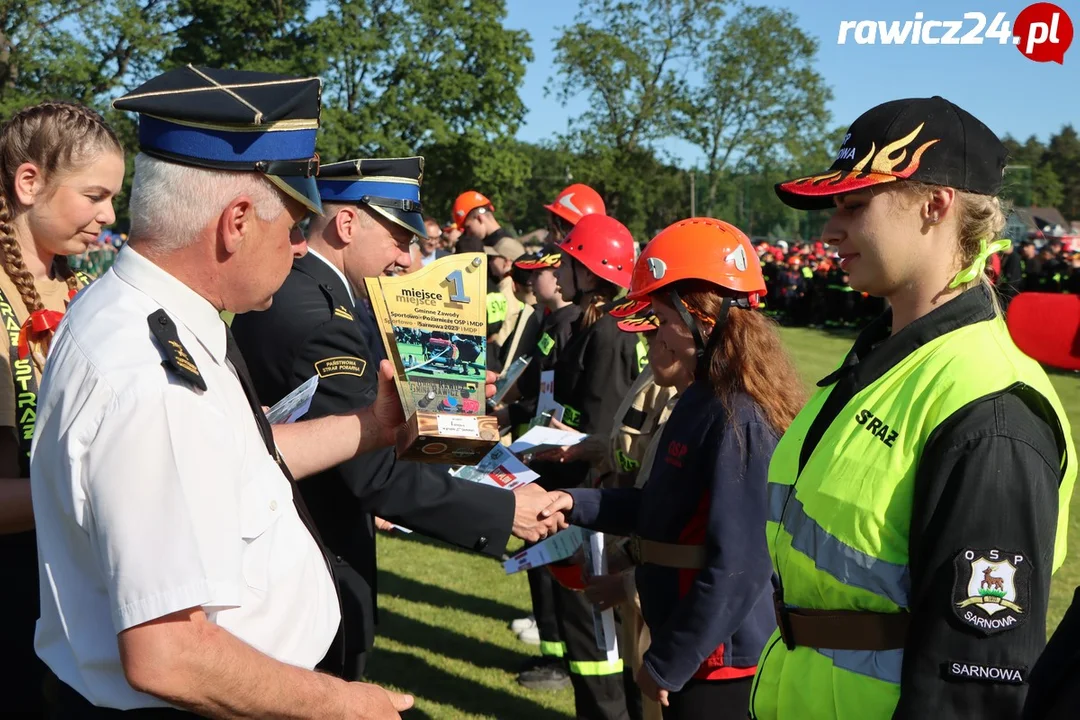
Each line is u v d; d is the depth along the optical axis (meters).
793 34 51.41
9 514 2.20
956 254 1.73
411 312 2.23
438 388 2.21
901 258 1.74
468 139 33.25
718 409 2.50
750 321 2.58
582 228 4.48
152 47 27.23
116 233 28.30
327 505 2.85
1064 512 1.68
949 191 1.69
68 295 2.66
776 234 65.94
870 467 1.66
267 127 1.68
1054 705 1.17
